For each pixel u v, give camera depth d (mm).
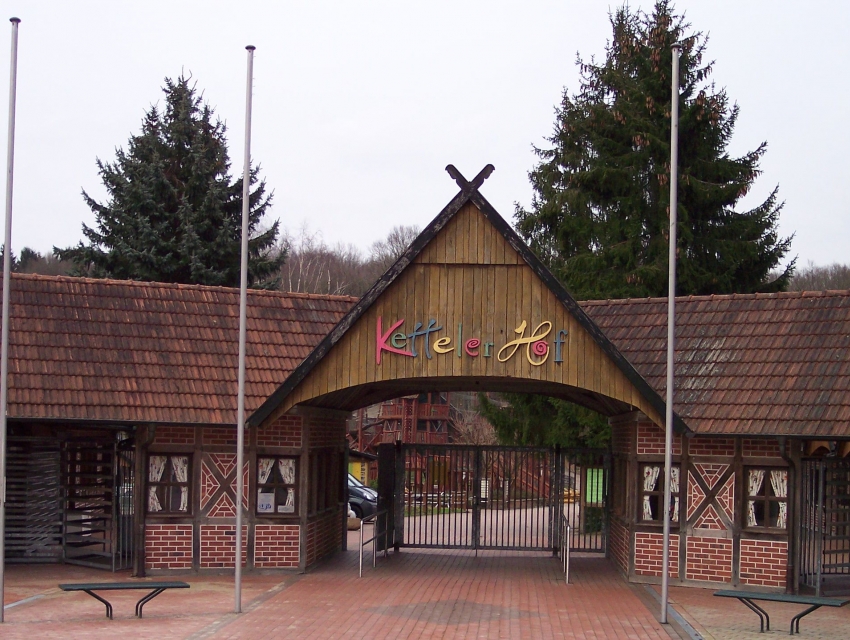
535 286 17844
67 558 19984
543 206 35406
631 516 19125
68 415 17797
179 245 37250
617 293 32469
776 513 18297
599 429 31406
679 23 35531
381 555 22562
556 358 17688
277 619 14594
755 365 18734
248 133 16203
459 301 17953
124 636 13219
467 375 17812
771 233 34812
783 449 17797
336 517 22703
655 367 19469
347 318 17953
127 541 19406
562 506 22734
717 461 18641
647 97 33781
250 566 19188
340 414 22438
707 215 34219
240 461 15641
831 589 18250
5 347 14852
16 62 15078
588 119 34844
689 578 18688
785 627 14945
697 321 20156
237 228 38375
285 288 61344
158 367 19031
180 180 39125
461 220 18031
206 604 15883
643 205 34000
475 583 18594
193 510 19062
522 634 13867
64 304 19562
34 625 14008
